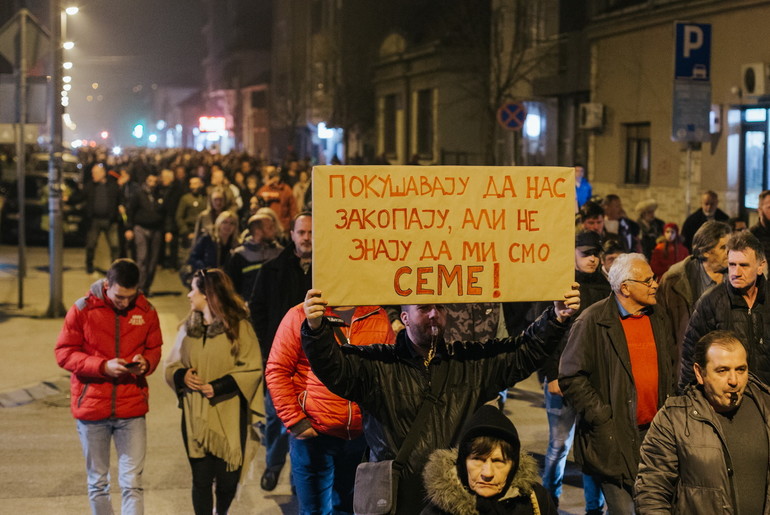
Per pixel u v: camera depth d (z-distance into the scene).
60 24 16.00
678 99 13.93
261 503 7.65
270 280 7.52
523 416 10.16
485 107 31.44
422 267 4.27
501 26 31.03
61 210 15.99
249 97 80.44
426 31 44.69
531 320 8.18
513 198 4.34
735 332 6.12
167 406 10.59
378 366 4.39
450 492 3.82
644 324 6.11
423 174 4.26
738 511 4.46
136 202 18.52
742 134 18.86
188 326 6.58
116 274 6.34
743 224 12.34
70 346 6.41
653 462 4.57
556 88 26.20
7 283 19.67
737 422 4.52
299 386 6.10
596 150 24.25
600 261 7.63
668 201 21.19
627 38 22.69
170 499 7.67
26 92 15.97
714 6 19.34
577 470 8.49
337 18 52.84
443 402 4.33
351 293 4.21
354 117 49.25
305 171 25.91
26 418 10.10
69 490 7.84
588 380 6.07
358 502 4.29
